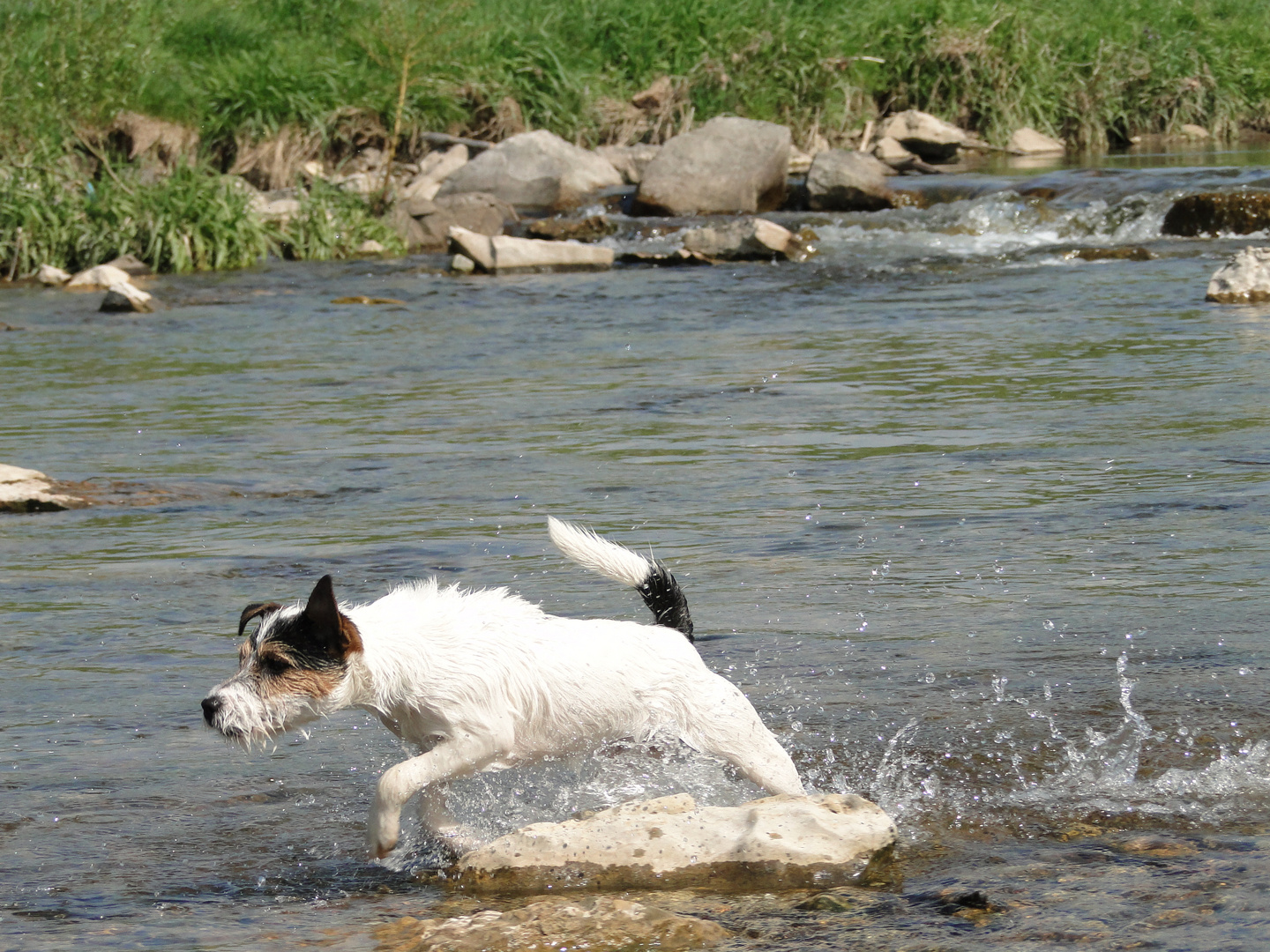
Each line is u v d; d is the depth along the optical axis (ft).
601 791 17.79
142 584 27.32
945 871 14.90
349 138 112.78
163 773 18.19
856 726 19.19
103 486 36.63
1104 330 56.44
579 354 57.52
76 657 22.82
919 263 81.41
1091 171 101.50
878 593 25.32
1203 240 83.51
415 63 113.80
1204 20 142.92
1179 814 16.16
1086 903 13.74
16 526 32.94
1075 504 31.17
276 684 15.38
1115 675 20.71
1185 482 32.63
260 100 109.29
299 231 96.89
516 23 125.29
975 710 19.62
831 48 128.36
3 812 16.94
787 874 14.87
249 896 14.80
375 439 42.63
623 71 127.44
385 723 16.69
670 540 29.58
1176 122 139.64
